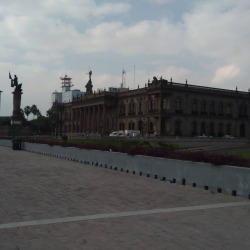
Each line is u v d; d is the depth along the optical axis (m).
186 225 9.27
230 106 111.75
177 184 17.08
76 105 142.62
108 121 125.62
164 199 12.91
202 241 7.95
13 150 44.47
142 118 107.88
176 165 17.67
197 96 104.94
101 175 19.86
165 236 8.27
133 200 12.55
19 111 72.06
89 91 139.75
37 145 39.97
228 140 70.38
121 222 9.45
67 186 15.48
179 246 7.59
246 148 47.94
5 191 14.01
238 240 8.05
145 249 7.36
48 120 166.38
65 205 11.53
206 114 106.06
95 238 8.03
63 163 27.09
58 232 8.46
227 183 14.59
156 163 19.20
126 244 7.65
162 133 99.56
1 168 22.30
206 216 10.33
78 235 8.24
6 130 72.19
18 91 71.19
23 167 23.25
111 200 12.47
